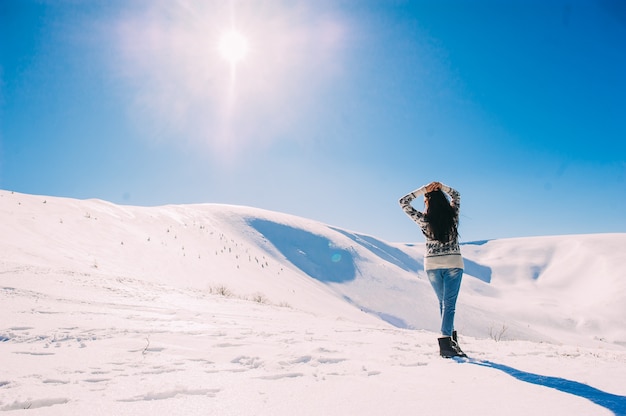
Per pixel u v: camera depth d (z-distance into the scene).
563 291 134.62
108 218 40.47
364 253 105.94
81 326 4.07
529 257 169.00
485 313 90.31
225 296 12.44
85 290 8.01
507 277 156.50
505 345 4.55
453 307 3.58
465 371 2.78
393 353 3.44
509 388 2.29
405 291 88.06
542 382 2.46
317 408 1.84
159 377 2.26
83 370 2.36
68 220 31.66
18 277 8.41
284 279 61.12
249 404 1.86
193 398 1.92
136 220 49.25
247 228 92.94
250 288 41.81
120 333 3.76
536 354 3.77
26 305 5.31
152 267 30.92
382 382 2.36
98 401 1.80
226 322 5.39
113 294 8.14
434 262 3.70
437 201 3.72
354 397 2.03
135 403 1.80
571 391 2.24
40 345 3.08
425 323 74.06
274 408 1.82
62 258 17.86
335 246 102.31
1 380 2.06
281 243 94.75
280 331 4.66
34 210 30.09
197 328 4.50
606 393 2.20
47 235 24.19
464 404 1.96
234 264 52.75
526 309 105.62
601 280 129.12
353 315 51.19
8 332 3.50
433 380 2.48
